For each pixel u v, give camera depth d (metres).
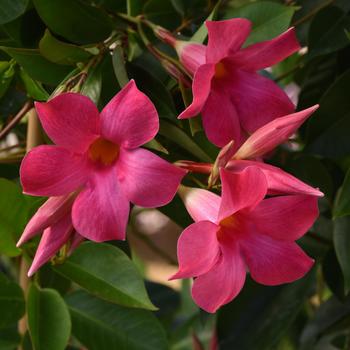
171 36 0.58
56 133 0.53
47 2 0.60
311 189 0.54
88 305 0.66
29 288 0.62
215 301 0.54
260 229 0.56
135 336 0.65
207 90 0.54
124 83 0.58
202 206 0.56
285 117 0.54
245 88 0.57
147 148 0.61
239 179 0.52
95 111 0.53
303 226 0.55
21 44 0.61
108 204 0.54
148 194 0.54
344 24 0.66
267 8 0.61
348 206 0.61
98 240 0.54
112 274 0.62
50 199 0.54
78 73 0.58
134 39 0.62
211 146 0.60
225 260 0.55
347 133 0.65
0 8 0.58
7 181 0.61
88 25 0.61
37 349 0.61
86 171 0.54
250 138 0.55
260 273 0.56
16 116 0.64
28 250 0.63
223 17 0.66
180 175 0.54
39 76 0.60
